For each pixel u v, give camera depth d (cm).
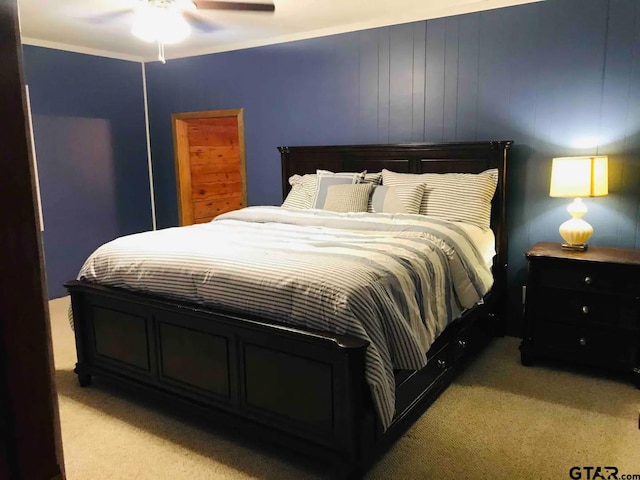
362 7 387
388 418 218
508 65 376
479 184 366
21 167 42
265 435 241
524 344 337
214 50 519
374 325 221
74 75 503
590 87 349
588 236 334
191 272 262
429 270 273
